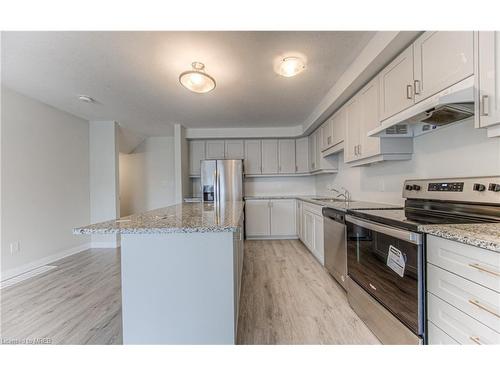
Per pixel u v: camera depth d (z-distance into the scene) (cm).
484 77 108
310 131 434
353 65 222
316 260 331
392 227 141
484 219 132
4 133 284
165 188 534
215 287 136
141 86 276
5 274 282
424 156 192
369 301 169
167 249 136
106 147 420
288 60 211
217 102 330
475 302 90
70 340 165
